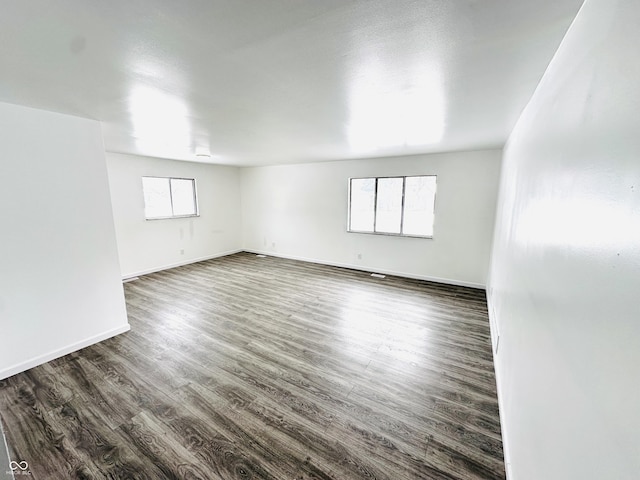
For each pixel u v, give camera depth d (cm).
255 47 129
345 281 496
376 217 542
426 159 468
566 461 79
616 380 56
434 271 491
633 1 61
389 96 193
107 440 173
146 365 250
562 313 91
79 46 128
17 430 180
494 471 155
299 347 282
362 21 108
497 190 419
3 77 164
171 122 268
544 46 125
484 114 232
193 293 436
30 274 242
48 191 247
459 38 121
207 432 180
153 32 117
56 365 249
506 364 191
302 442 173
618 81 65
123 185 489
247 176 707
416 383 228
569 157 97
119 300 304
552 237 109
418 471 155
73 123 256
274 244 689
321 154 475
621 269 57
